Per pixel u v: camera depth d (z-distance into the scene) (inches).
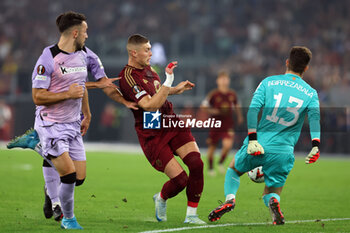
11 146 554.6
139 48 572.4
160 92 543.2
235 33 3090.6
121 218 614.9
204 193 892.0
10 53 3095.5
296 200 829.8
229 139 1251.2
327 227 566.9
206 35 2962.6
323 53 2883.9
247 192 916.6
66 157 523.5
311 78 2556.6
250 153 547.5
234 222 594.9
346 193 934.4
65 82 531.5
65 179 520.1
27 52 3110.2
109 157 1724.9
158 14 3270.2
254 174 593.9
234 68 2834.6
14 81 2421.3
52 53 528.1
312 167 1555.1
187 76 2527.1
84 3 3339.1
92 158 1669.5
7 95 2413.9
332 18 3139.8
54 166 532.1
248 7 3233.3
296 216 660.1
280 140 556.4
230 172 583.5
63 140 529.3
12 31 3201.3
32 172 1179.3
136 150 2145.7
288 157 558.3
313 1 3201.3
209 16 3245.6
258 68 2842.0
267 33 3093.0
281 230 534.3
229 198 569.6
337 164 1685.5
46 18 3312.0
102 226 548.7
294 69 571.8
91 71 583.5
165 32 3157.0
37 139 559.5
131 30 3191.4
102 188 927.0
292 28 3115.2
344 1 3186.5
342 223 601.6
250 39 3048.7
